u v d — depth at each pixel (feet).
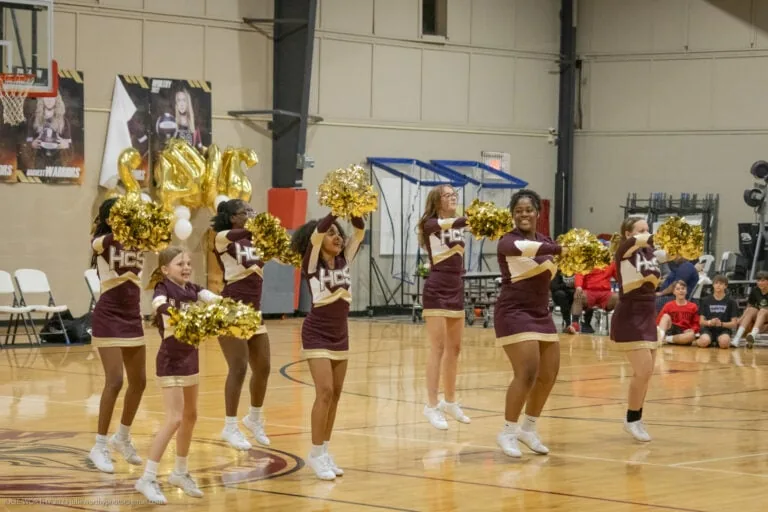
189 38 69.87
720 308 57.21
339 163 76.59
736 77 82.53
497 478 25.27
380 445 29.58
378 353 52.95
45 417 33.78
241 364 28.63
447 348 32.65
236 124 72.13
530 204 28.04
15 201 63.67
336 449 28.96
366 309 76.33
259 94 73.05
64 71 64.85
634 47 85.71
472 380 43.50
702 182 83.61
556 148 88.02
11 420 33.19
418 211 76.48
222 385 41.57
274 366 47.60
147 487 22.86
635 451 28.81
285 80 73.15
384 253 76.59
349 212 24.73
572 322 63.36
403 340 59.26
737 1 82.33
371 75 77.92
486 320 67.92
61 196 65.26
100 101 66.44
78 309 65.92
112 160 66.13
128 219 24.84
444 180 75.46
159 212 25.12
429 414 32.32
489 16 83.92
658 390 41.01
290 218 71.46
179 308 24.14
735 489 24.18
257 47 72.79
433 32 81.82
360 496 23.32
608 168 86.94
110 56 66.80
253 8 72.49
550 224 87.86
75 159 65.41
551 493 23.68
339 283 25.22
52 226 64.90
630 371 46.47
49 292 57.82
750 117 82.12
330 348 25.17
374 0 77.87
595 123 87.35
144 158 67.56
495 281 68.49
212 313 22.44
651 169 85.40
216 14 70.90
